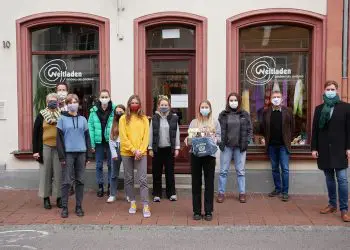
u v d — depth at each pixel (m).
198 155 6.78
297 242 5.95
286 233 6.36
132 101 7.18
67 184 7.11
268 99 9.09
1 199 8.27
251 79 9.09
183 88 9.13
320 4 8.73
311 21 8.78
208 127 6.96
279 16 8.79
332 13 8.68
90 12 8.95
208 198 6.98
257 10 8.77
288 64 9.07
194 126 7.03
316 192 8.81
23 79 9.07
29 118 9.14
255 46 9.06
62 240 6.05
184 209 7.66
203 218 7.07
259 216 7.21
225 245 5.83
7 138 9.09
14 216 7.17
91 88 9.22
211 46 8.84
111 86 8.98
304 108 9.09
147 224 6.78
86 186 9.02
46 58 9.26
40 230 6.50
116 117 7.84
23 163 9.09
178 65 9.12
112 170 8.03
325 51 8.73
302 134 9.07
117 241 6.01
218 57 8.84
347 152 6.91
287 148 8.26
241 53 9.06
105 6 8.94
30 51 9.16
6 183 9.08
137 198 8.39
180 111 9.14
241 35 9.05
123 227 6.63
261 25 8.99
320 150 7.11
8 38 9.01
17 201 8.13
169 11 8.84
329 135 6.97
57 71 9.26
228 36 8.80
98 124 8.28
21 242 5.96
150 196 8.59
